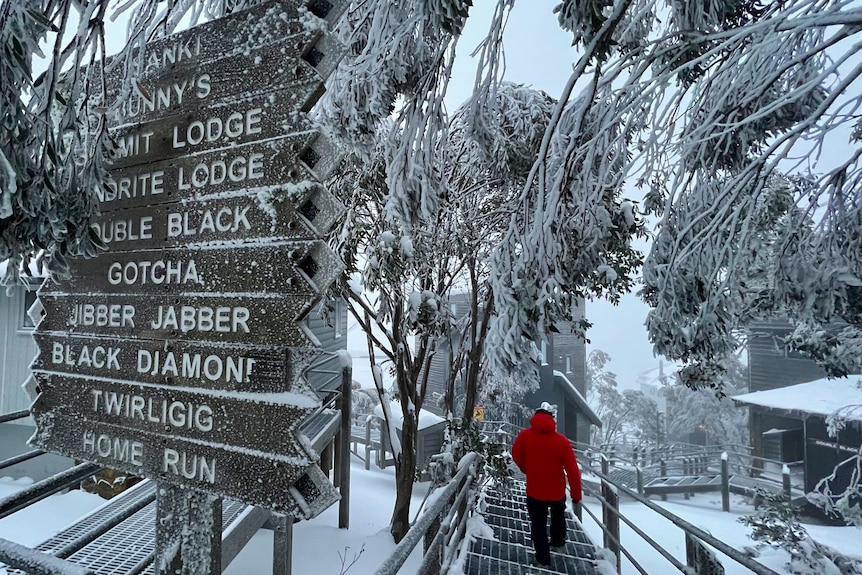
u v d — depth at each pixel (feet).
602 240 16.12
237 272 5.25
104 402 5.98
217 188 5.50
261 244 5.15
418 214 14.12
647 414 114.83
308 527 27.20
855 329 20.52
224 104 5.58
